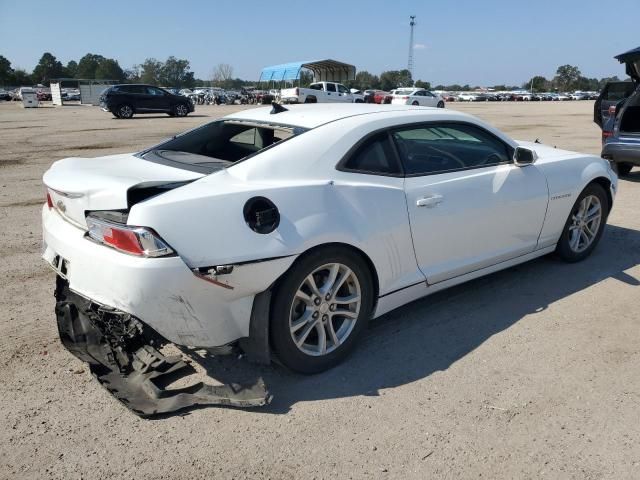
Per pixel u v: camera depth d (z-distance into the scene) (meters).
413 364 3.21
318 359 3.06
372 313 3.36
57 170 3.22
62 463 2.39
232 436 2.58
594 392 2.92
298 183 2.95
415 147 3.52
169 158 3.41
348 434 2.59
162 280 2.51
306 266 2.86
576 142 14.08
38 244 5.36
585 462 2.41
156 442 2.53
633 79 8.52
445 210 3.51
